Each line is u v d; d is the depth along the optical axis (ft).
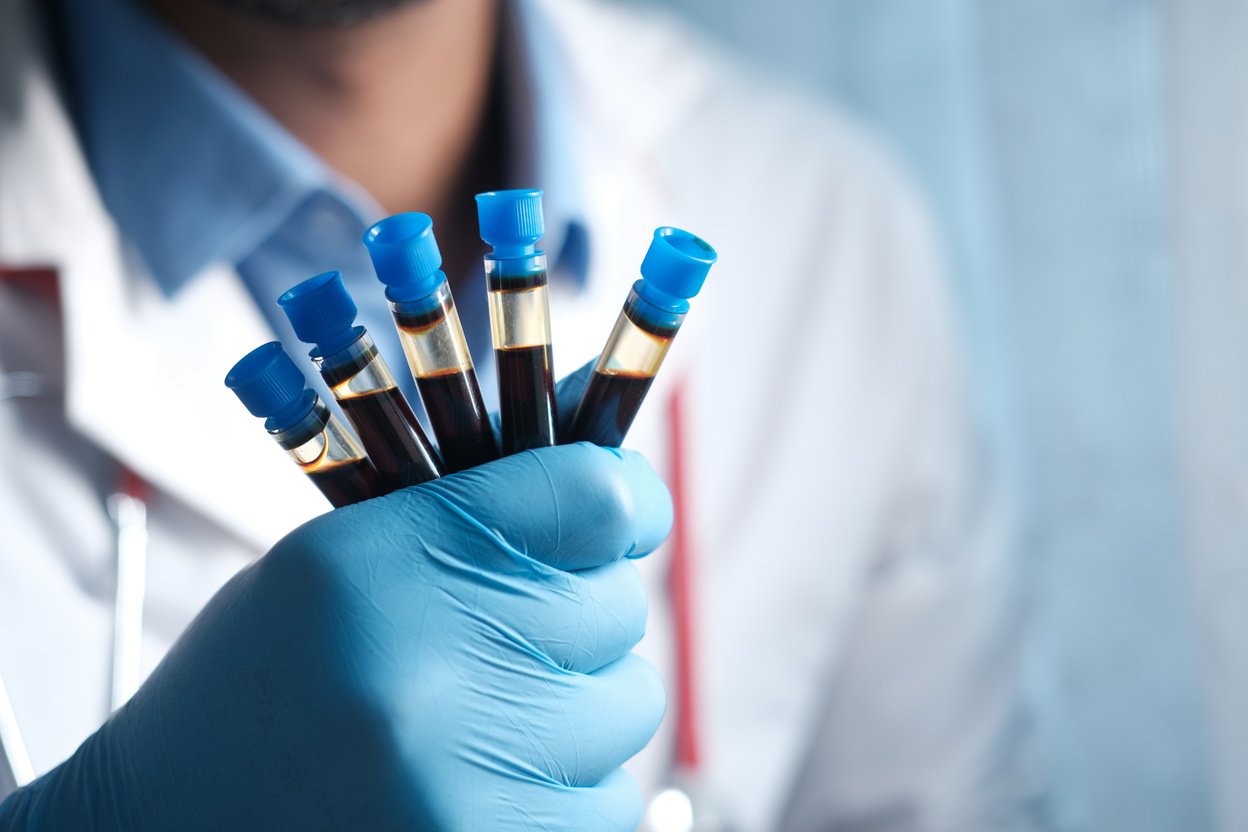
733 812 3.31
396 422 1.48
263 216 2.70
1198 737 2.97
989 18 3.21
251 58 2.69
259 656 1.52
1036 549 3.48
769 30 4.21
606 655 1.63
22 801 1.71
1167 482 2.93
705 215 3.68
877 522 3.81
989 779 3.59
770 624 3.60
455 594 1.52
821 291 3.77
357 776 1.48
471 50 2.91
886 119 3.99
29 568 2.56
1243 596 2.42
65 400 2.57
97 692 2.56
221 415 2.59
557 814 1.55
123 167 2.72
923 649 3.78
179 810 1.54
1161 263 2.83
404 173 2.97
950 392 3.85
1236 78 2.28
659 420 3.21
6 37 2.63
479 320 2.96
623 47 3.66
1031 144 3.11
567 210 2.99
